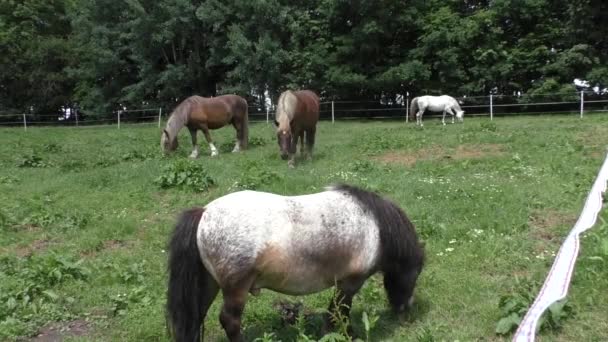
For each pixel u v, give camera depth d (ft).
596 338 14.55
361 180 34.47
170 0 104.63
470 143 49.26
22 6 122.42
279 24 99.25
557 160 38.14
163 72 108.06
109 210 31.71
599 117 64.69
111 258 23.67
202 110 48.96
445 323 16.43
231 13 101.96
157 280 21.08
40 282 20.56
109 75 115.24
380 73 95.91
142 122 105.81
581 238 21.29
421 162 41.63
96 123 114.93
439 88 94.02
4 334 16.69
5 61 114.21
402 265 16.03
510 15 88.58
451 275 19.69
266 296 19.12
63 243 26.27
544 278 18.71
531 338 9.58
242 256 13.43
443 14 92.27
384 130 65.26
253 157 47.03
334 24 100.89
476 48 90.58
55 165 49.52
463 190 30.76
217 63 105.29
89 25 111.86
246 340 16.24
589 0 79.05
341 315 14.79
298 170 39.70
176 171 36.52
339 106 101.40
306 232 14.12
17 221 29.89
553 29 86.38
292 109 41.27
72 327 17.81
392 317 17.16
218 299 19.11
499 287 18.56
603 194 25.76
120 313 18.38
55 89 118.83
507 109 91.45
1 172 45.32
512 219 25.04
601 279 17.51
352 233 14.80
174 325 13.82
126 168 43.86
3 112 117.91
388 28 95.09
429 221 25.16
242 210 13.78
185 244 13.91
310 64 97.50
